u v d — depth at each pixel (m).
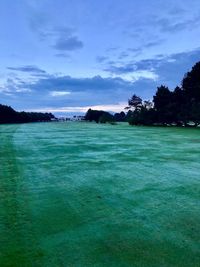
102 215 6.69
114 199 7.85
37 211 6.91
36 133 32.22
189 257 4.91
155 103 60.47
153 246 5.26
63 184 9.40
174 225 6.14
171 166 12.29
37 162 13.28
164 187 9.04
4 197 7.99
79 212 6.87
